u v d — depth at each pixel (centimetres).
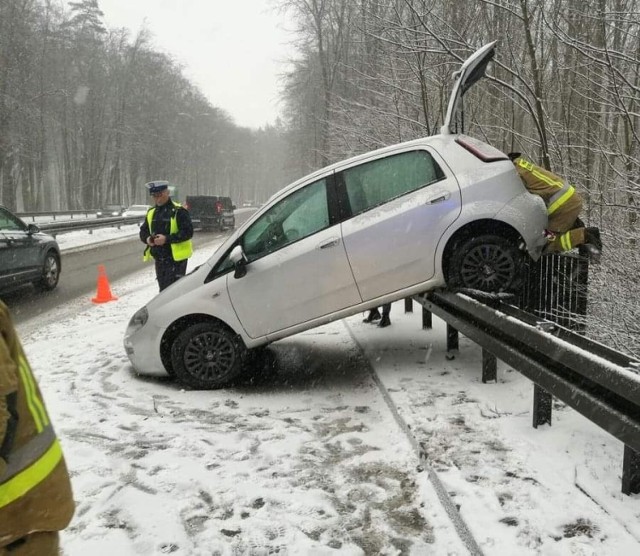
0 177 5894
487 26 1072
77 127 6900
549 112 1045
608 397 308
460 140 553
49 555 164
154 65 7038
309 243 545
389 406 480
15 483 156
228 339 565
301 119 4088
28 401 163
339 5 2723
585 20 851
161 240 756
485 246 526
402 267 532
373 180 551
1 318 160
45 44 5516
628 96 744
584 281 542
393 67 1343
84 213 4775
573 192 538
